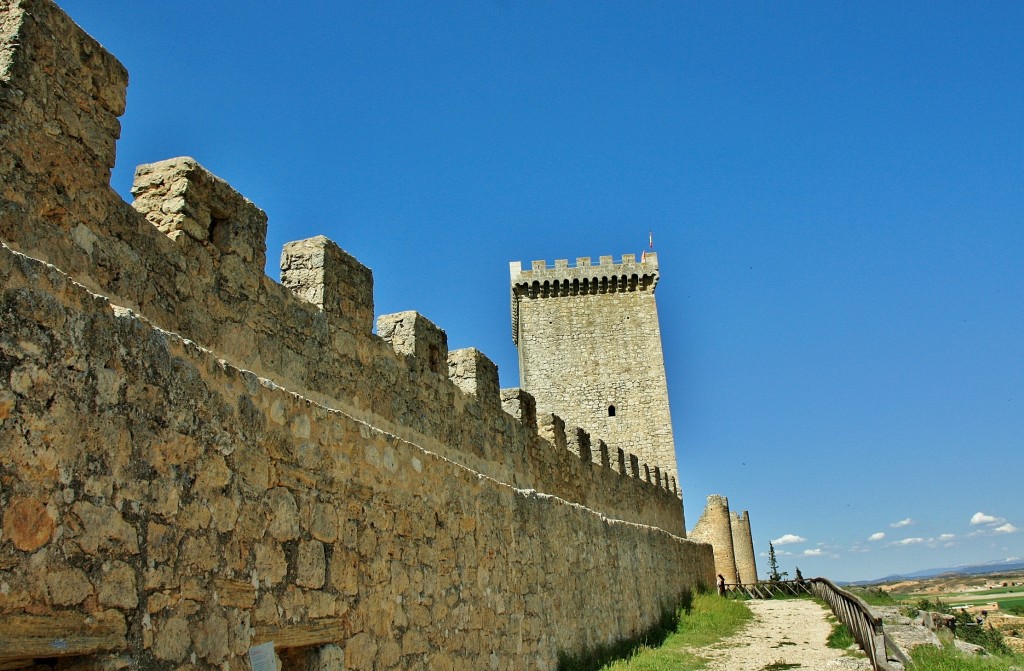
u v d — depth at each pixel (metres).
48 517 4.13
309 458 6.47
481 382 12.16
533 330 43.22
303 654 6.17
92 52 5.88
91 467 4.43
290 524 6.10
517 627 10.48
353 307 8.95
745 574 55.72
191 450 5.18
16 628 3.90
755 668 15.06
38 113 5.33
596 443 19.20
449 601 8.59
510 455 12.93
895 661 14.11
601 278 43.22
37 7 5.44
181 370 5.20
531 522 11.72
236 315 7.05
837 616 23.78
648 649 16.27
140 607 4.60
